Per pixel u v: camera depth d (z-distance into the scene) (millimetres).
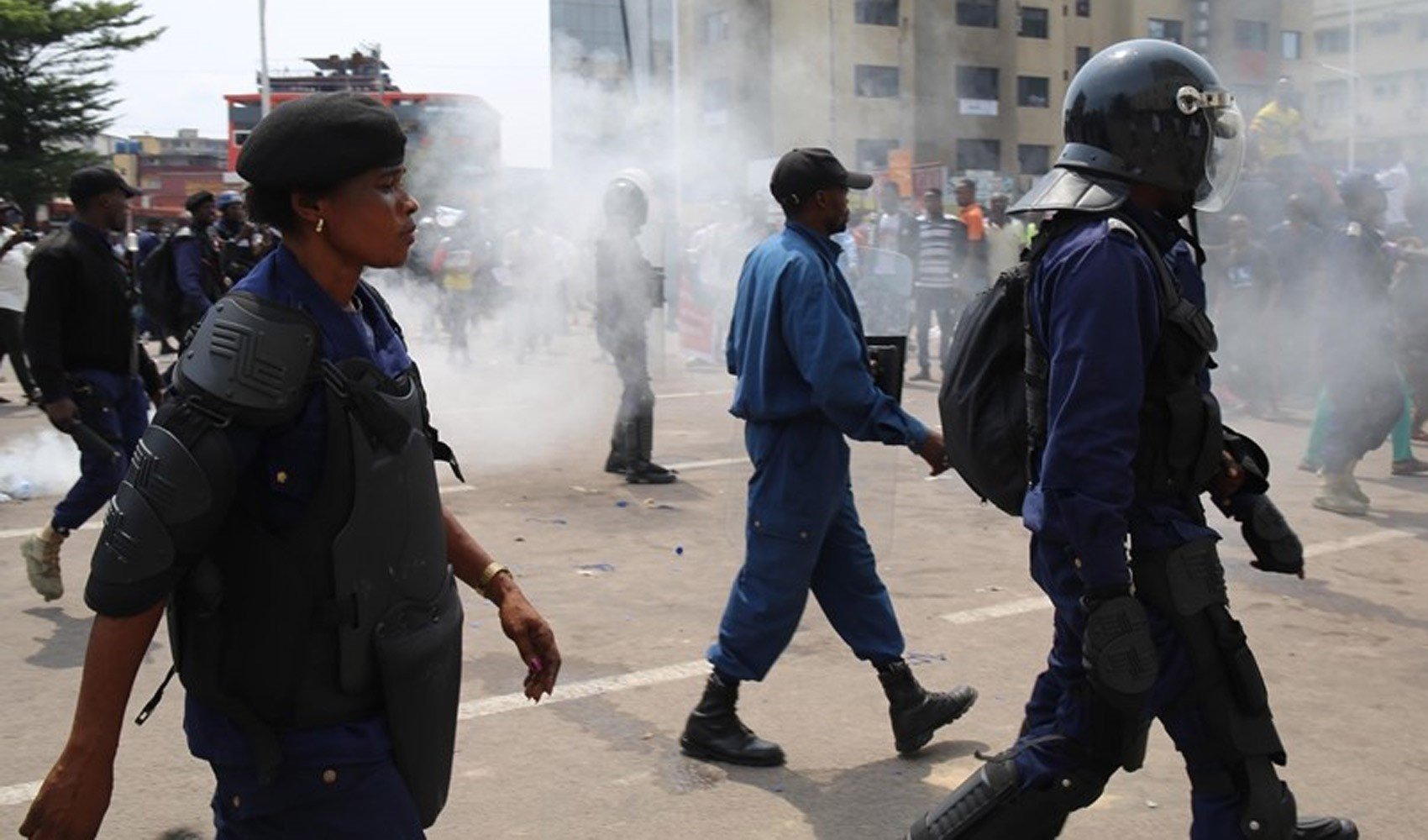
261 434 1746
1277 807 2338
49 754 3811
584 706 4199
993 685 4371
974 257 12359
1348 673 4457
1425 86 12438
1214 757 2377
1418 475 8078
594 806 3479
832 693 4324
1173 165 2379
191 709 1902
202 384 1708
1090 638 2234
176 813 3426
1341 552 6109
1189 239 2512
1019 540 6438
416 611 1893
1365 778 3607
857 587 3775
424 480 1894
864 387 3402
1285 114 11250
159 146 45406
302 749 1817
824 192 3617
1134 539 2350
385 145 1835
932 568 5887
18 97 43844
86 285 4961
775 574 3645
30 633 5004
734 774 3684
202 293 7742
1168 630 2348
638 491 7707
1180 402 2334
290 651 1790
